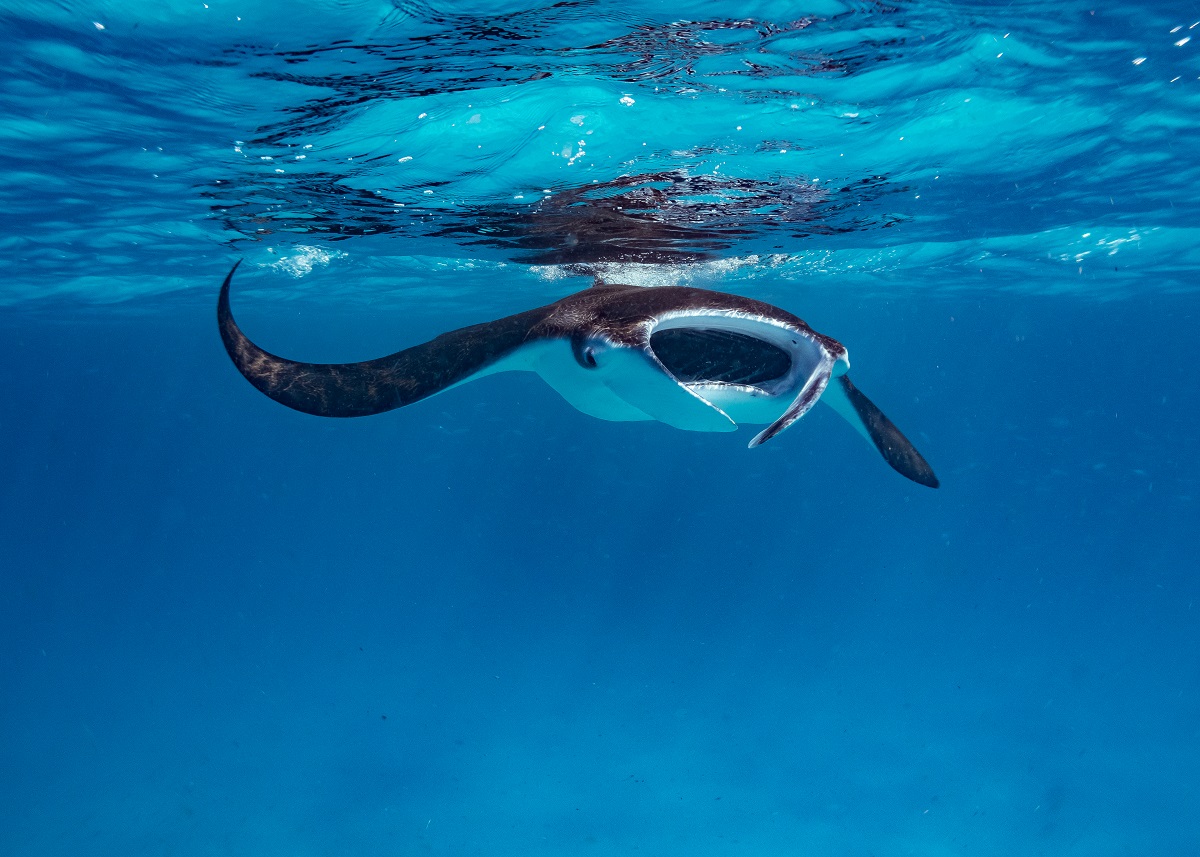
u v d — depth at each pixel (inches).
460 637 1219.9
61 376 2696.9
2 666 1182.9
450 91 265.9
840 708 783.1
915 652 1037.8
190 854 538.3
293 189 390.6
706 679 912.3
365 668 1023.0
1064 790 576.4
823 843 509.7
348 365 184.2
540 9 208.5
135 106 284.4
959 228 581.6
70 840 574.9
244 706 860.0
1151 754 643.5
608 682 906.7
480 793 603.5
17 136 323.0
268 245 569.9
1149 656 985.5
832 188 405.1
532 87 265.1
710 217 443.2
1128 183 461.4
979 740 682.8
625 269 592.1
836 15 222.4
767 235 508.7
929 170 392.5
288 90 265.1
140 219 484.1
